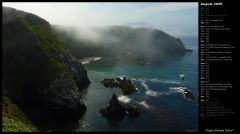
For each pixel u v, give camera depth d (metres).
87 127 59.56
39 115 63.91
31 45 71.88
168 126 59.41
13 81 65.19
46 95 66.88
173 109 70.50
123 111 66.06
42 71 70.00
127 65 137.75
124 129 57.97
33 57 70.69
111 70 124.00
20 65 68.19
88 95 83.50
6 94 60.25
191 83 99.50
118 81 95.94
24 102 65.00
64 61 84.19
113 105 66.50
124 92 84.81
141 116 65.50
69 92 69.44
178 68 130.50
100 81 101.00
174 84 97.50
